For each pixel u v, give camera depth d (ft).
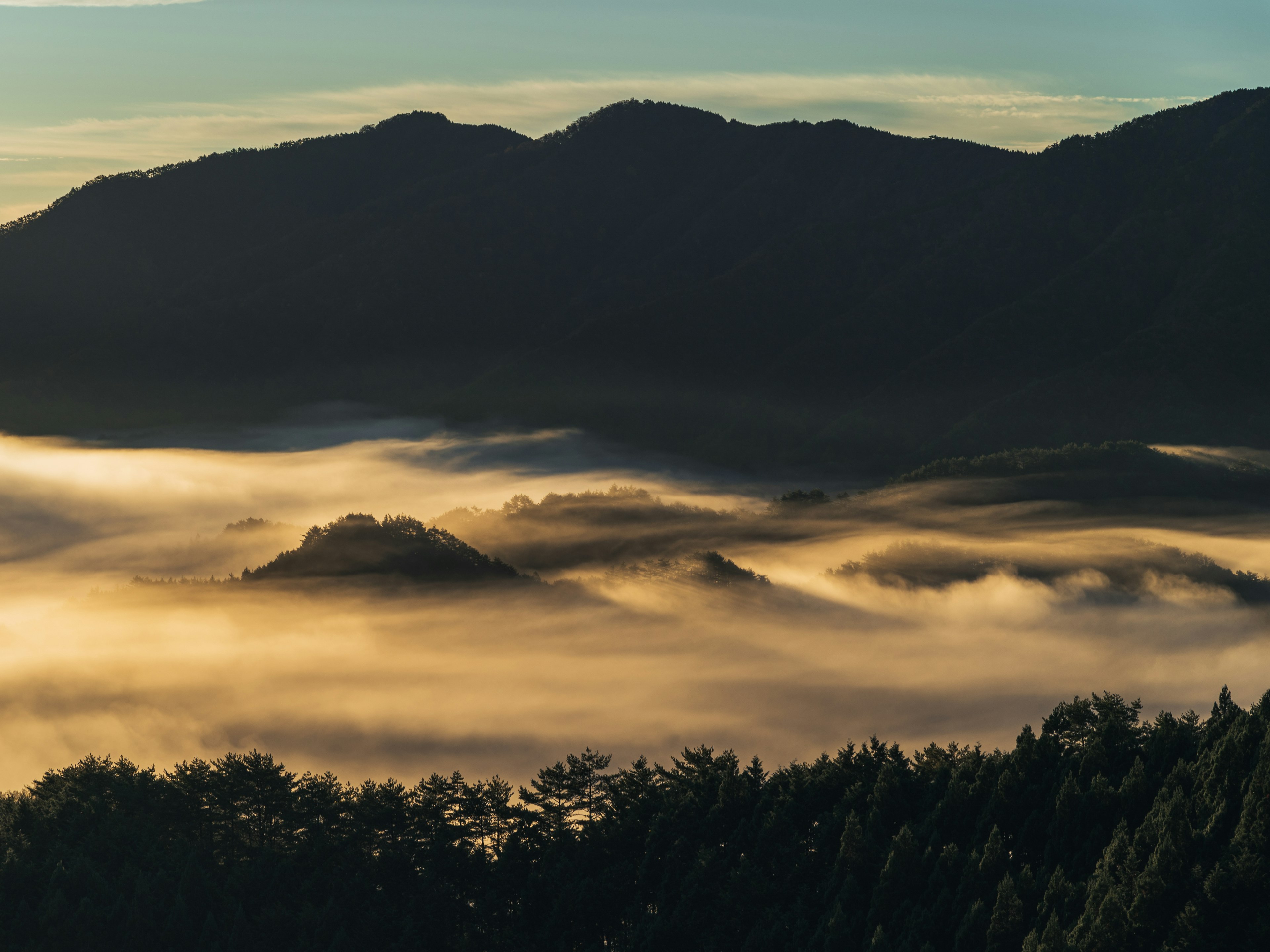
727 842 294.66
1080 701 314.35
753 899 259.19
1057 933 200.03
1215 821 220.84
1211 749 247.09
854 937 239.91
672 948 259.60
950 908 234.38
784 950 244.63
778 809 292.40
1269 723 237.66
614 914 281.95
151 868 307.37
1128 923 204.03
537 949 278.46
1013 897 217.56
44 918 282.77
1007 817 262.47
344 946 276.62
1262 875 201.87
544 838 315.58
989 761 280.72
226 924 289.94
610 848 300.81
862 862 257.75
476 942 286.25
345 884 295.89
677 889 275.39
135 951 281.54
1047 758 281.33
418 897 289.94
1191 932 198.80
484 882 303.07
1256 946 196.54
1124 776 264.52
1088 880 224.74
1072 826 249.14
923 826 265.75
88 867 298.35
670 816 302.45
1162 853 210.18
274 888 299.38
